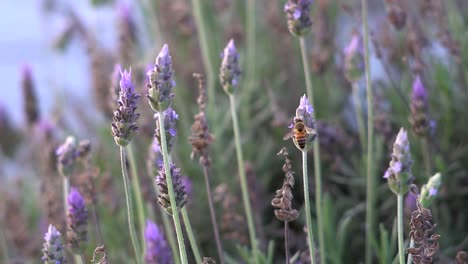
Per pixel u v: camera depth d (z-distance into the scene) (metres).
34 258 0.85
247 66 1.00
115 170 0.90
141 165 0.82
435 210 0.75
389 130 0.76
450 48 0.79
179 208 0.55
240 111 0.93
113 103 0.67
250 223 0.67
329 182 0.84
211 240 0.83
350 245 0.80
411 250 0.56
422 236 0.55
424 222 0.55
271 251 0.69
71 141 0.65
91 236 0.82
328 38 0.92
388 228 0.78
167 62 0.54
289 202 0.57
